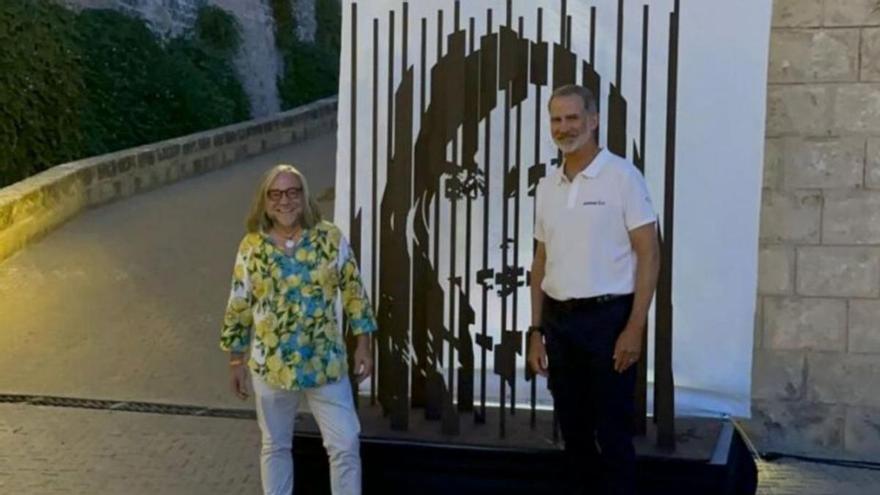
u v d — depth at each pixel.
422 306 5.14
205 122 15.42
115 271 9.11
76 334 7.56
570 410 4.34
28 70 11.63
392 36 5.10
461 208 5.16
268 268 4.30
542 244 4.37
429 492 4.81
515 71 4.97
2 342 7.36
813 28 5.47
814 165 5.54
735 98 4.93
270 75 18.80
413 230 5.07
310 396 4.43
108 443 5.72
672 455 4.59
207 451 5.64
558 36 5.04
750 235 4.98
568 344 4.23
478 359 5.30
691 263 5.04
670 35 4.74
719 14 4.91
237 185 13.32
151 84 14.61
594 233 4.12
